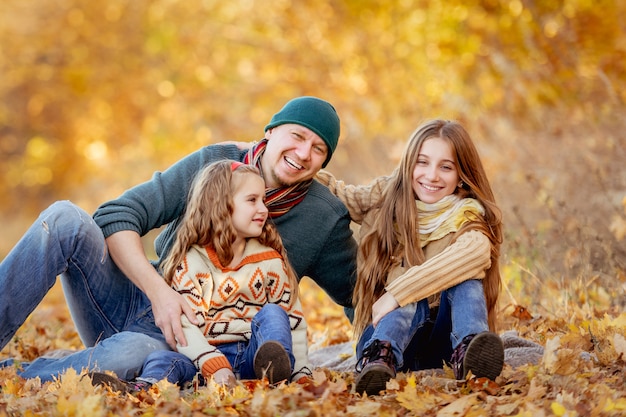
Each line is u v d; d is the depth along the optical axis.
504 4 15.70
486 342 5.00
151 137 22.27
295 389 4.86
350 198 6.54
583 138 10.91
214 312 5.69
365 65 17.19
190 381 5.45
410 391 4.79
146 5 23.84
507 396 4.75
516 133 12.05
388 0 17.61
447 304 5.69
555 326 7.00
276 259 5.86
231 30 21.14
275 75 19.77
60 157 25.39
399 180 6.14
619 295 7.86
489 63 14.98
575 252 8.63
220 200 5.68
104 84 23.91
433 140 5.99
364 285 6.05
